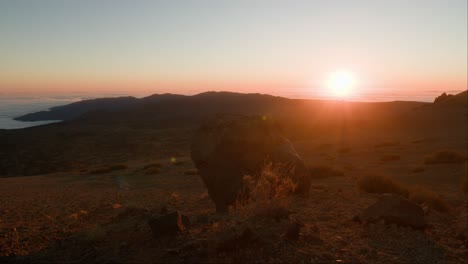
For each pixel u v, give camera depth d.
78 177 35.28
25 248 7.40
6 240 8.02
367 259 6.57
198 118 171.88
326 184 18.84
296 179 13.24
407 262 6.63
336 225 8.95
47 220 11.25
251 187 11.08
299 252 6.34
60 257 6.66
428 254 7.11
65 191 23.09
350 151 40.78
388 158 31.70
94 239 7.48
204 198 15.93
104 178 32.09
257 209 8.07
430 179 20.62
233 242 6.22
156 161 51.19
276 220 7.68
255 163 12.41
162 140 102.31
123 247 6.82
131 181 27.84
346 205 11.93
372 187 15.27
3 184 30.97
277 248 6.38
